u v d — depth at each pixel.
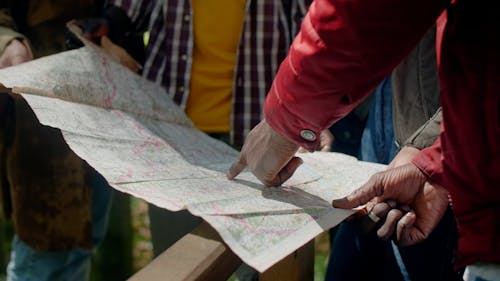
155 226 1.66
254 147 0.89
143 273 0.71
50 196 1.70
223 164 1.10
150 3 1.54
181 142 1.18
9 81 1.02
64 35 1.59
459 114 0.74
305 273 1.00
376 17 0.67
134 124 1.16
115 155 0.96
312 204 0.89
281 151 0.86
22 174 1.68
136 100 1.26
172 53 1.52
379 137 1.41
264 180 0.92
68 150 1.67
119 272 2.39
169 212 1.62
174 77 1.53
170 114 1.32
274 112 0.81
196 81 1.54
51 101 1.04
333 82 0.73
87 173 1.74
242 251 0.72
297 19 1.48
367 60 0.71
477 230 0.78
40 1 1.56
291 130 0.81
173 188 0.87
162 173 0.94
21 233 1.74
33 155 1.66
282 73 0.78
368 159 1.46
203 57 1.53
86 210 1.76
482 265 0.80
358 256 1.27
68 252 1.80
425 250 1.17
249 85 1.51
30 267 1.78
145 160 1.00
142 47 1.62
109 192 2.00
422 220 0.93
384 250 1.26
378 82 0.75
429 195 0.92
